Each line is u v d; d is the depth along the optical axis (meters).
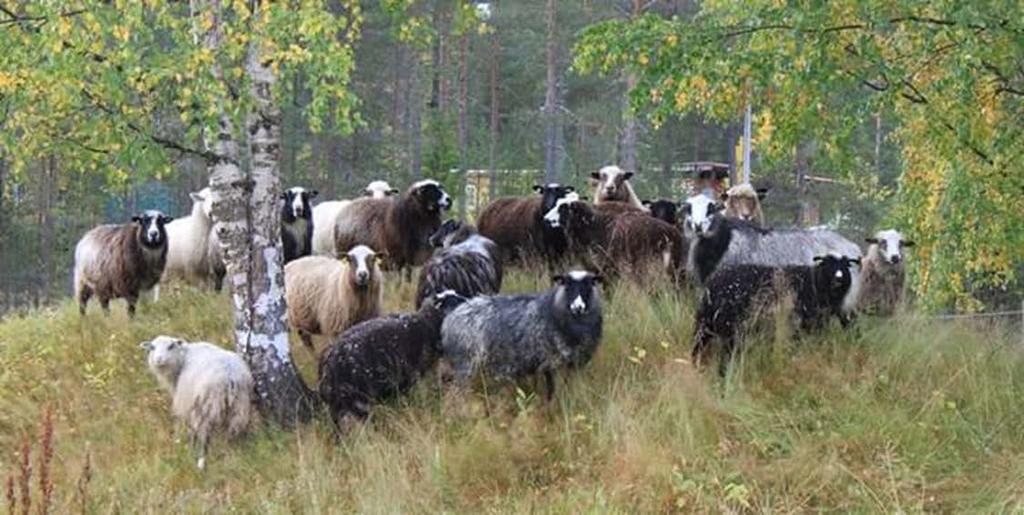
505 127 37.84
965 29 7.68
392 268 12.91
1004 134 8.65
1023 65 8.93
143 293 14.20
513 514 6.79
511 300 8.45
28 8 7.89
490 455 7.55
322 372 8.41
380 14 28.25
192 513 7.16
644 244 10.70
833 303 8.95
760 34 8.73
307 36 7.70
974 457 7.37
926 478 7.12
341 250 13.33
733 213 13.62
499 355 8.30
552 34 31.23
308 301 10.01
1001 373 8.61
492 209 12.75
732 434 7.71
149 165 8.36
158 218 12.27
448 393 8.30
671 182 33.34
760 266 8.94
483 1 34.12
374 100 33.34
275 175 8.90
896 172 26.86
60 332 11.73
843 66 8.43
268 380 8.73
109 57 7.83
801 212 28.23
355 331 8.41
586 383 8.47
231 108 8.09
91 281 12.43
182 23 8.09
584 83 36.16
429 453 7.52
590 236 11.30
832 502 6.86
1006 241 8.93
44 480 4.91
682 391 7.93
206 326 11.48
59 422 9.12
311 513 6.93
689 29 8.70
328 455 8.11
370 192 16.41
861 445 7.43
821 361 8.60
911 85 8.84
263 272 8.79
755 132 10.97
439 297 8.73
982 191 8.77
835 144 8.95
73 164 8.86
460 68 32.41
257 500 7.38
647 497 6.83
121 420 9.08
